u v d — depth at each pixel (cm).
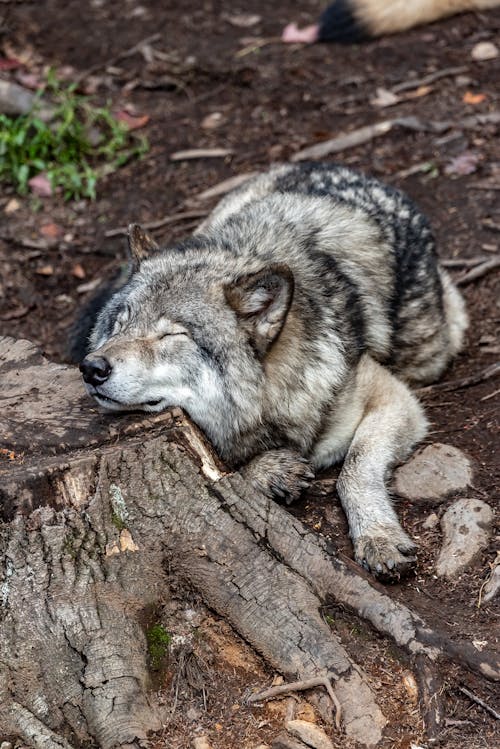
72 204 1023
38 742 420
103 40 1305
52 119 1109
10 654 435
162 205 1005
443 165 985
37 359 595
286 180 742
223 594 470
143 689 442
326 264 607
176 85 1205
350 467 572
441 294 702
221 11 1389
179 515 476
